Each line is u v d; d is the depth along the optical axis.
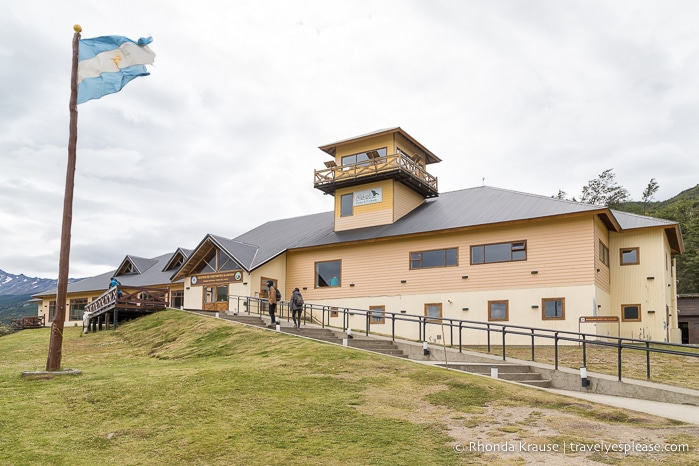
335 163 32.75
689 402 11.23
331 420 9.02
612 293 25.73
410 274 27.45
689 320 32.75
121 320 30.42
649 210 58.81
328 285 30.52
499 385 11.26
